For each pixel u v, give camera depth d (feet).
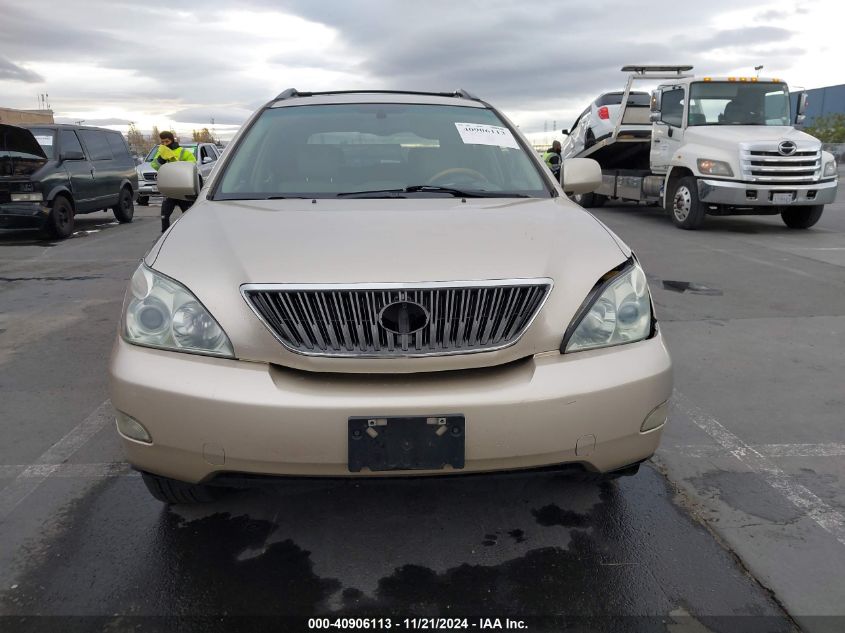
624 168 51.21
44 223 34.76
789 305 19.97
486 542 8.39
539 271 7.45
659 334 8.01
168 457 7.25
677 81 38.52
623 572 7.79
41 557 8.09
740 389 13.55
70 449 11.00
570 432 7.12
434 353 7.03
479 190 10.43
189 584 7.59
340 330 7.06
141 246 33.50
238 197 10.10
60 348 16.47
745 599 7.34
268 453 6.93
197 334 7.18
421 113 12.09
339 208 9.25
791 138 33.78
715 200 34.71
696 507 9.20
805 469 10.28
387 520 8.86
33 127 37.81
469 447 6.95
